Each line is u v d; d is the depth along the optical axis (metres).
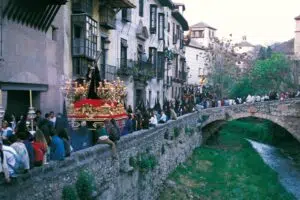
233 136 55.19
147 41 38.94
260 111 45.22
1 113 13.16
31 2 18.27
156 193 23.42
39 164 11.12
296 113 44.34
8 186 9.76
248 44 117.94
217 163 35.97
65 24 23.05
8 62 17.66
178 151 31.39
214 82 67.25
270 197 26.92
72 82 21.94
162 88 45.00
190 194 25.28
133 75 33.34
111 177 15.91
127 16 32.47
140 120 22.56
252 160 38.69
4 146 10.00
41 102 20.91
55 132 13.20
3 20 17.06
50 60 21.53
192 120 39.47
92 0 25.80
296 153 44.84
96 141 16.69
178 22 53.25
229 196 26.05
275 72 68.75
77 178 12.98
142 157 20.28
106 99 19.89
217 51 69.50
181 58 56.19
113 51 30.30
